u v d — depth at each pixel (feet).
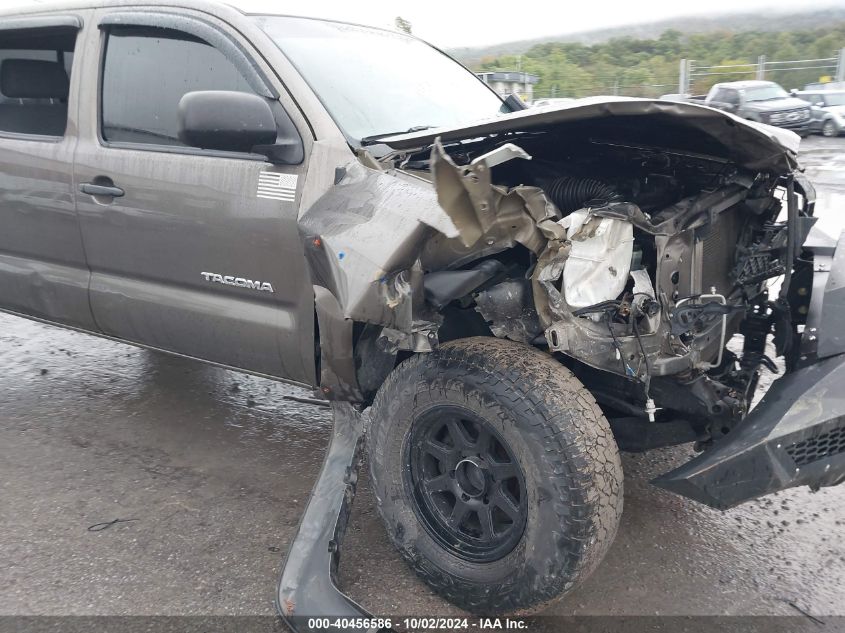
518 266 8.18
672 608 8.20
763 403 7.52
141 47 10.53
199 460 11.57
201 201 9.64
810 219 9.17
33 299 12.35
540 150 10.20
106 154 10.62
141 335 11.22
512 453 7.33
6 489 10.62
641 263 8.43
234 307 9.86
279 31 10.04
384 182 7.79
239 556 9.11
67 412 13.24
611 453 7.22
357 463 8.96
